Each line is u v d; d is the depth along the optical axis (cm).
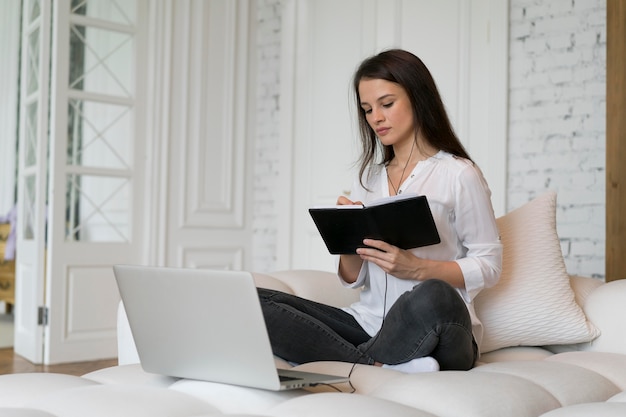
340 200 209
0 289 613
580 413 126
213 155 506
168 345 167
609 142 327
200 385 162
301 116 496
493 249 207
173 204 486
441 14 426
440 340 178
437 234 190
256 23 526
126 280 170
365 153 229
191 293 157
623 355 200
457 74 418
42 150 435
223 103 511
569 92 380
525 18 395
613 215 325
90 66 450
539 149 389
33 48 457
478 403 139
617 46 326
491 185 402
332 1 480
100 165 455
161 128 479
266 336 146
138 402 143
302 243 494
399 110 212
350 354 192
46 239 435
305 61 495
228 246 512
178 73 489
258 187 523
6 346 488
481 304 228
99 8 454
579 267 375
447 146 215
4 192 711
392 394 149
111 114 460
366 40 461
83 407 141
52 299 429
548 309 223
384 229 192
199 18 499
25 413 137
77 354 438
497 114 401
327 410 129
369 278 217
